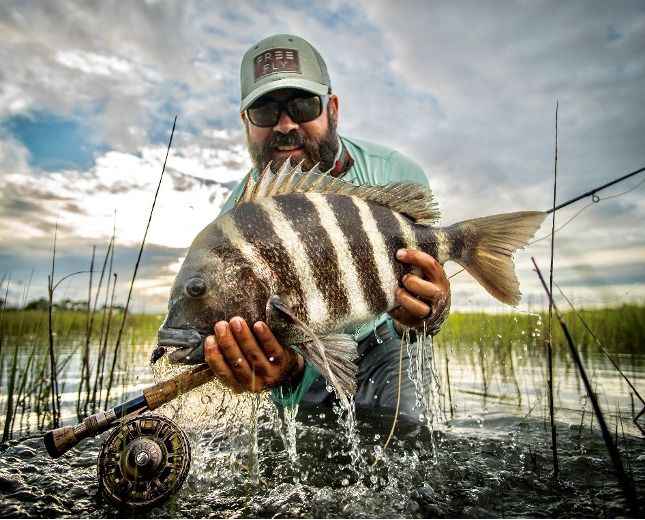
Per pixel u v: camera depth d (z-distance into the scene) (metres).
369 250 0.58
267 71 0.88
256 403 0.63
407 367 0.93
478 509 0.52
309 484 0.59
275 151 0.90
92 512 0.51
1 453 0.69
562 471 0.62
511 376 1.23
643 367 1.25
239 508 0.52
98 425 0.53
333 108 0.93
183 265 0.57
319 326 0.57
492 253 0.64
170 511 0.52
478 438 0.76
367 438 0.76
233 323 0.53
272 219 0.56
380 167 0.97
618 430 0.78
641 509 0.50
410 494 0.55
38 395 0.98
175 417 0.71
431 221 0.64
